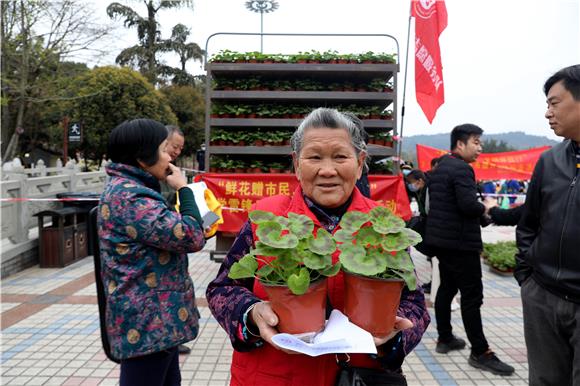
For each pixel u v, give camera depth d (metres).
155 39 28.03
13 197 6.84
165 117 20.12
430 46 5.25
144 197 2.12
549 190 2.26
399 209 5.33
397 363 1.35
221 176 5.43
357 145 1.52
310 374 1.38
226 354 3.88
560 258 2.17
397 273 1.20
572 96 2.13
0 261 6.25
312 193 1.49
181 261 2.22
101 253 2.14
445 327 3.95
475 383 3.40
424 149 8.89
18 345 3.99
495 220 3.45
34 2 14.27
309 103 5.89
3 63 15.02
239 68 5.52
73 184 9.53
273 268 1.22
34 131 20.73
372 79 5.98
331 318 1.25
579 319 2.10
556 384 2.31
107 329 2.12
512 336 4.37
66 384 3.31
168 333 2.09
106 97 18.53
